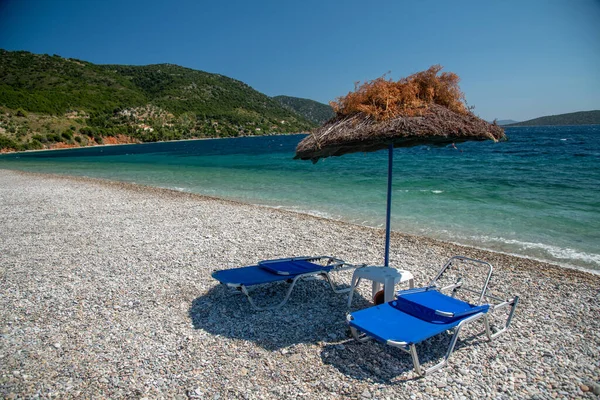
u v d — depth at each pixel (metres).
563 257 6.94
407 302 3.83
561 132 87.75
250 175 22.58
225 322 4.34
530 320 4.38
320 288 5.41
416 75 4.08
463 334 4.06
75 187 17.33
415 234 8.60
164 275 5.91
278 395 3.03
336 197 13.68
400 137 3.50
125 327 4.22
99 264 6.48
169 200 13.22
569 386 3.14
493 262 6.50
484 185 15.36
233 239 8.03
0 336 4.02
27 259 6.82
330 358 3.57
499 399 2.97
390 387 3.12
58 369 3.40
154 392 3.07
